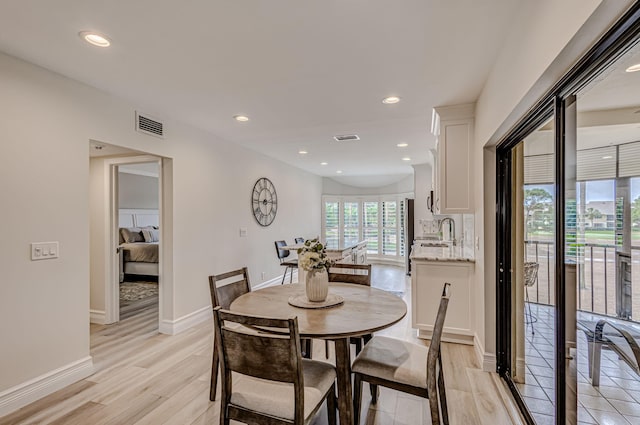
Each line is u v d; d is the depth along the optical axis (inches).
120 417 84.4
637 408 52.2
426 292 135.1
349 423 70.2
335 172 318.0
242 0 66.2
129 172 282.0
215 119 146.1
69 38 80.2
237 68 96.9
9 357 87.7
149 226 322.7
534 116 74.2
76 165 104.8
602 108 51.9
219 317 60.1
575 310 60.5
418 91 113.7
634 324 50.3
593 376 57.7
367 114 139.6
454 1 66.8
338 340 70.5
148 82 106.5
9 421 82.9
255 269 215.3
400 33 78.6
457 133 128.6
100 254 159.3
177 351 125.3
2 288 86.5
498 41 81.7
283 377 55.9
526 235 87.6
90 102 109.3
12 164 88.7
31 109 93.1
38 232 94.5
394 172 315.6
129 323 159.2
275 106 129.3
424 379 69.7
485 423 81.7
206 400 91.8
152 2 66.6
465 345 130.3
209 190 169.0
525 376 88.5
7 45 83.3
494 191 108.7
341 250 184.2
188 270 152.9
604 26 41.9
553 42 51.6
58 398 93.2
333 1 66.7
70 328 102.3
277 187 249.8
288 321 54.3
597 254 54.9
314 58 91.0
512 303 99.9
